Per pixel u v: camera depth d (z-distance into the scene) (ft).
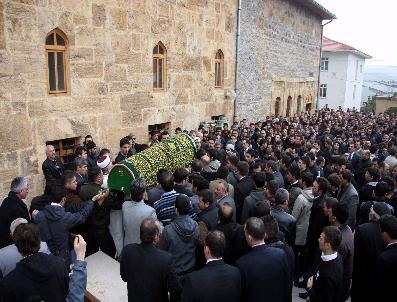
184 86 40.50
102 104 30.17
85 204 15.60
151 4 34.22
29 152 24.53
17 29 23.09
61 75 27.12
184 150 24.47
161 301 11.37
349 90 133.39
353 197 19.56
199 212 16.20
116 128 31.78
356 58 136.36
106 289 14.25
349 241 13.99
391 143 38.75
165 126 38.83
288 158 25.02
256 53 56.49
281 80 67.31
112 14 30.14
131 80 32.81
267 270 11.20
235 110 51.60
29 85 24.23
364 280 14.66
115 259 16.48
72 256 14.01
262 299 11.12
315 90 89.04
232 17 48.78
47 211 14.24
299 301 17.93
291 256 12.50
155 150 22.53
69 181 16.12
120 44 31.22
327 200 14.84
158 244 13.70
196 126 43.16
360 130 51.49
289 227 16.33
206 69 44.27
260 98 59.57
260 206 15.10
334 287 11.83
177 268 13.74
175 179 17.80
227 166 22.70
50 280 9.77
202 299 10.05
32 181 24.82
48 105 25.70
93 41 28.73
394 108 120.16
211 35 44.60
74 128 27.89
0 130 22.52
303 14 75.36
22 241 9.98
